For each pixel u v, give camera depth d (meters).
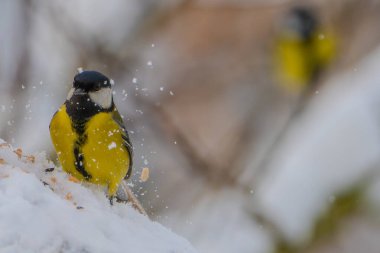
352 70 15.79
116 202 6.39
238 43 18.22
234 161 14.54
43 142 11.19
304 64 17.05
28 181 5.48
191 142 14.01
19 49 13.35
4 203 5.24
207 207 12.73
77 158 7.41
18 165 6.14
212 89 17.89
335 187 12.09
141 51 15.22
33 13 13.83
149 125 13.23
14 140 11.28
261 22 18.44
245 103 17.69
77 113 7.33
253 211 12.39
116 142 7.47
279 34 17.55
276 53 17.69
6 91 12.57
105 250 5.36
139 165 11.99
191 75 17.83
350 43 17.66
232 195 12.87
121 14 15.30
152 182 12.51
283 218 12.00
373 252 11.87
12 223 5.12
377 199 11.97
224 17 18.17
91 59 13.74
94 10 14.92
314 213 12.07
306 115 14.87
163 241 5.95
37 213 5.28
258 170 13.87
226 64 18.14
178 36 17.61
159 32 16.16
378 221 11.95
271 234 11.97
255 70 18.11
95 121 7.35
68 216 5.46
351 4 17.97
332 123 12.98
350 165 12.27
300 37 17.17
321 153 12.58
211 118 17.33
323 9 18.05
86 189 6.13
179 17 17.09
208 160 13.62
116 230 5.68
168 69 17.05
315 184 12.32
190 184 13.12
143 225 6.18
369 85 13.48
